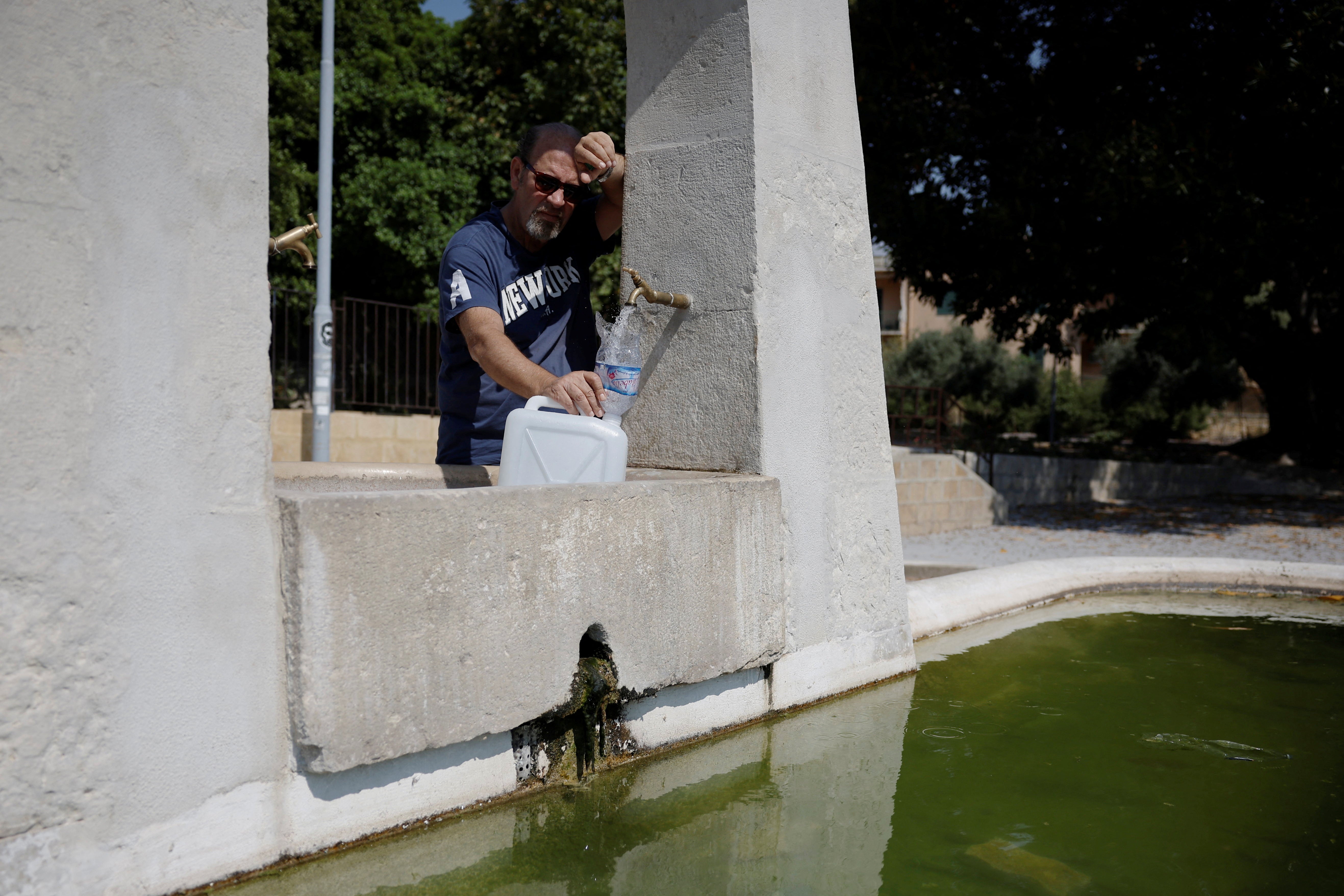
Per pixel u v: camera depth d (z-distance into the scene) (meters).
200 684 1.46
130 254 1.39
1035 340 12.47
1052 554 8.19
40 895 1.31
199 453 1.46
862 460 2.99
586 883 1.59
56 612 1.33
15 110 1.28
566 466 2.27
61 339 1.33
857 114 3.09
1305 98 9.14
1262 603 4.42
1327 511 11.97
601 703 2.05
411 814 1.74
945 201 10.45
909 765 2.24
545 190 2.75
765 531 2.51
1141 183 9.09
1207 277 9.91
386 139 14.89
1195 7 9.94
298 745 1.55
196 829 1.46
